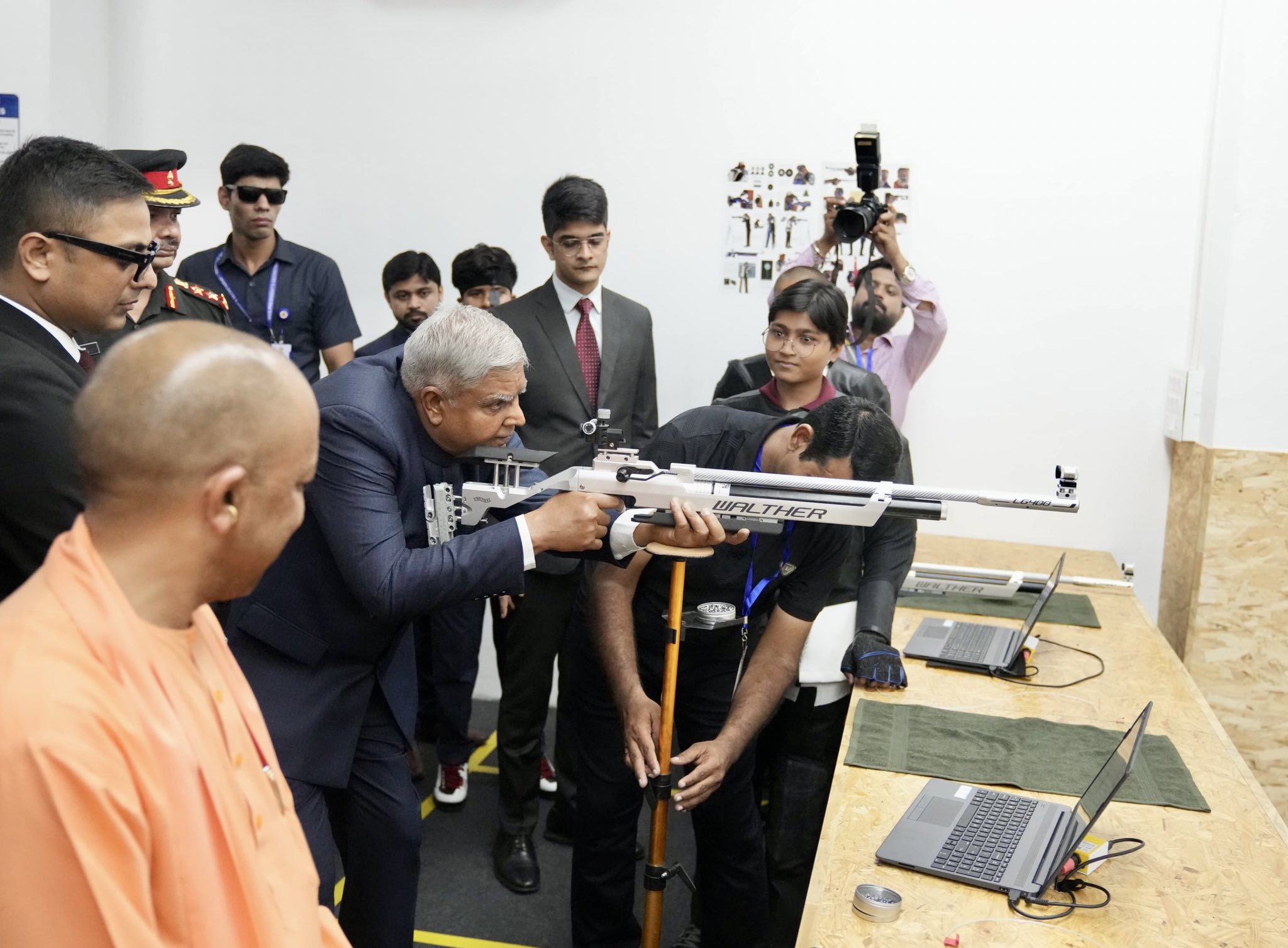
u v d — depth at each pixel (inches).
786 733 100.3
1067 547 155.5
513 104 163.2
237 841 37.4
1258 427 139.5
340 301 150.4
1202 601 143.3
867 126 121.6
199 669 39.6
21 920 31.2
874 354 145.7
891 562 103.3
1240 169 136.6
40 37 146.5
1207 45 145.6
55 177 62.4
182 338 35.5
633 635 90.5
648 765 83.2
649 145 160.6
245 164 140.6
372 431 71.7
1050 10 148.9
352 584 70.9
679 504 73.7
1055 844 64.9
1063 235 151.7
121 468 34.6
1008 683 96.3
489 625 170.4
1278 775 143.6
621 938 97.7
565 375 129.0
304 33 166.2
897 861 63.3
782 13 155.3
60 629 33.2
